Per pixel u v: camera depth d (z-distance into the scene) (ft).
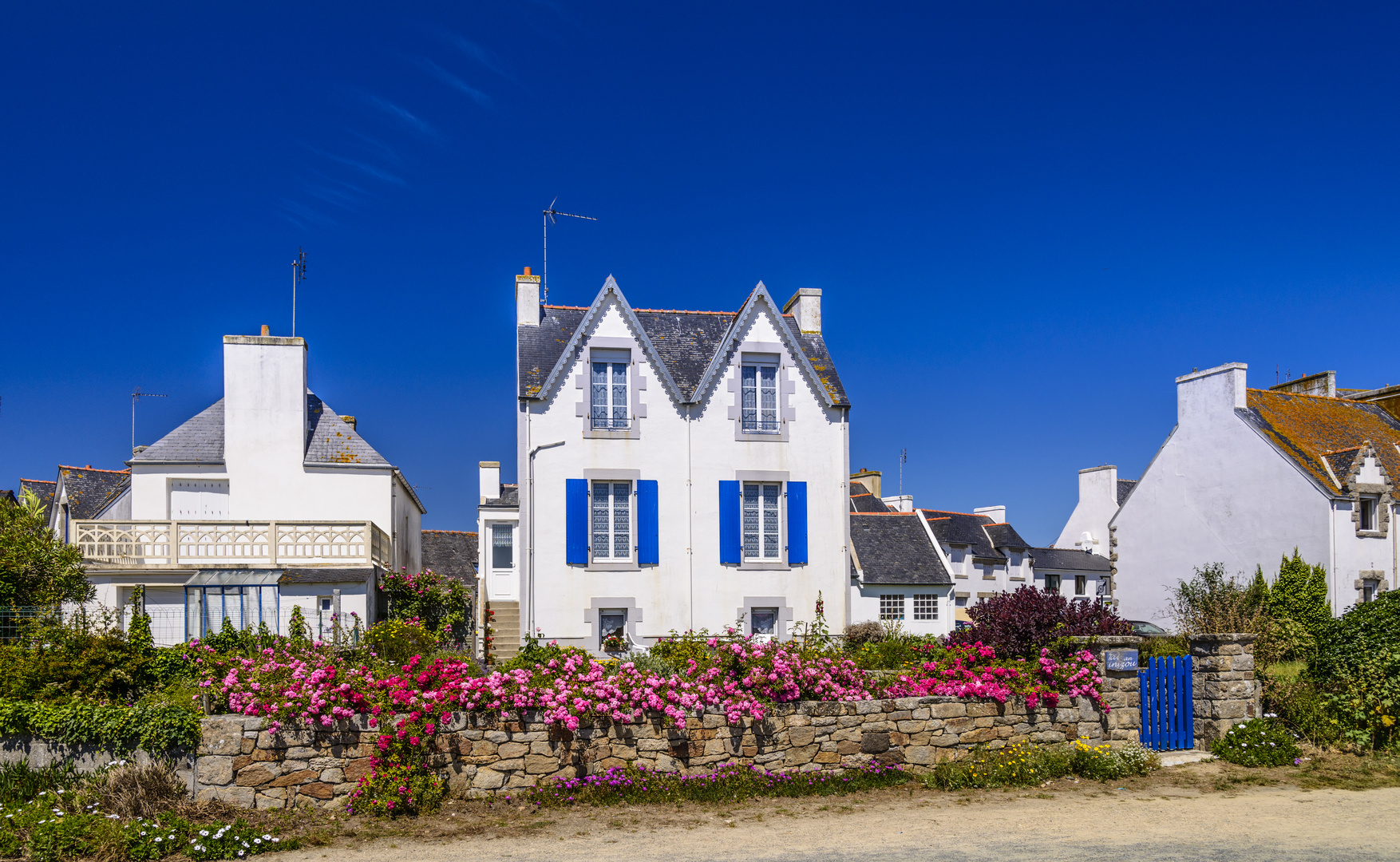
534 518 71.36
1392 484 94.53
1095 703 45.42
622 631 72.02
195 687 43.32
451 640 79.00
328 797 36.04
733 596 73.10
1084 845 32.19
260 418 81.00
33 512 57.67
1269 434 94.84
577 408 72.84
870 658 68.59
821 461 76.18
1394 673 46.80
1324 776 42.39
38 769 35.99
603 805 36.94
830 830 34.09
